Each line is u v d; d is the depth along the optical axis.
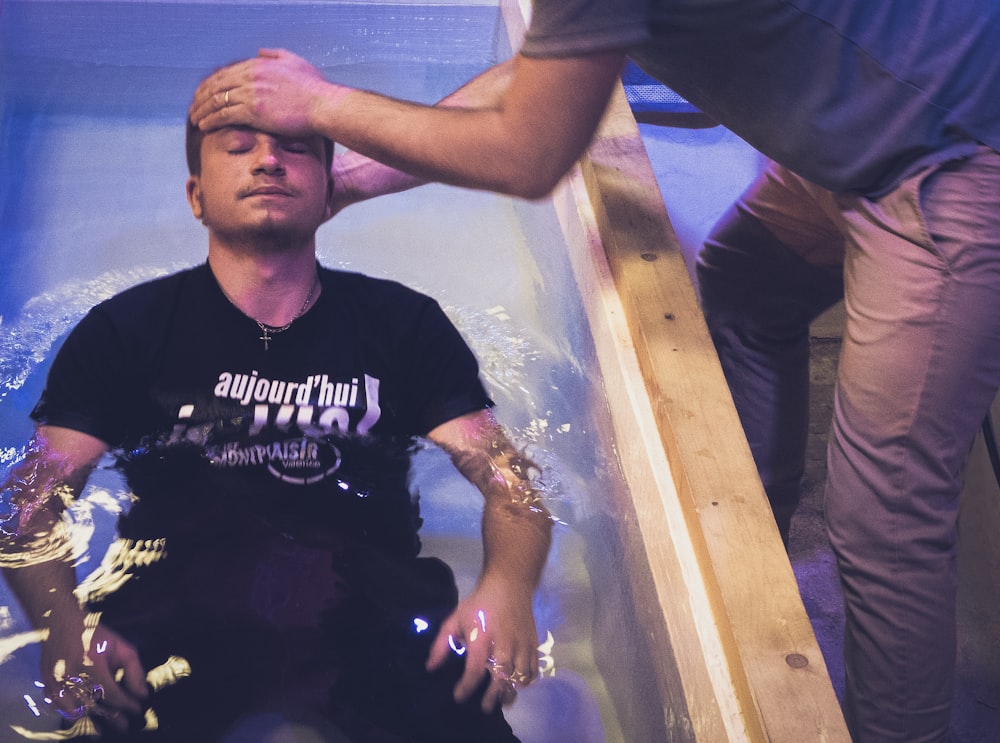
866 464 1.19
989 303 1.11
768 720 0.92
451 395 1.41
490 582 1.25
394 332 1.41
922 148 1.12
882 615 1.21
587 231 1.56
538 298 1.75
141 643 1.15
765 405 1.66
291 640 1.17
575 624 1.30
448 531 1.31
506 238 1.87
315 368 1.37
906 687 1.23
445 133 1.15
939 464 1.17
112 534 1.24
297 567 1.23
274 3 2.12
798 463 1.70
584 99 1.08
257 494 1.29
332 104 1.24
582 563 1.37
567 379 1.60
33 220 1.81
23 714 1.09
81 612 1.17
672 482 1.20
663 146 2.27
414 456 1.37
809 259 1.56
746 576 1.05
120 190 1.89
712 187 2.18
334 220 1.86
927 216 1.12
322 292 1.41
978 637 1.63
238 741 1.13
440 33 2.19
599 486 1.42
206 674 1.14
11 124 2.02
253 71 1.28
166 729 1.09
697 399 1.24
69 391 1.33
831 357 2.09
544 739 1.18
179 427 1.33
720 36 1.11
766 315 1.64
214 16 2.09
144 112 2.07
